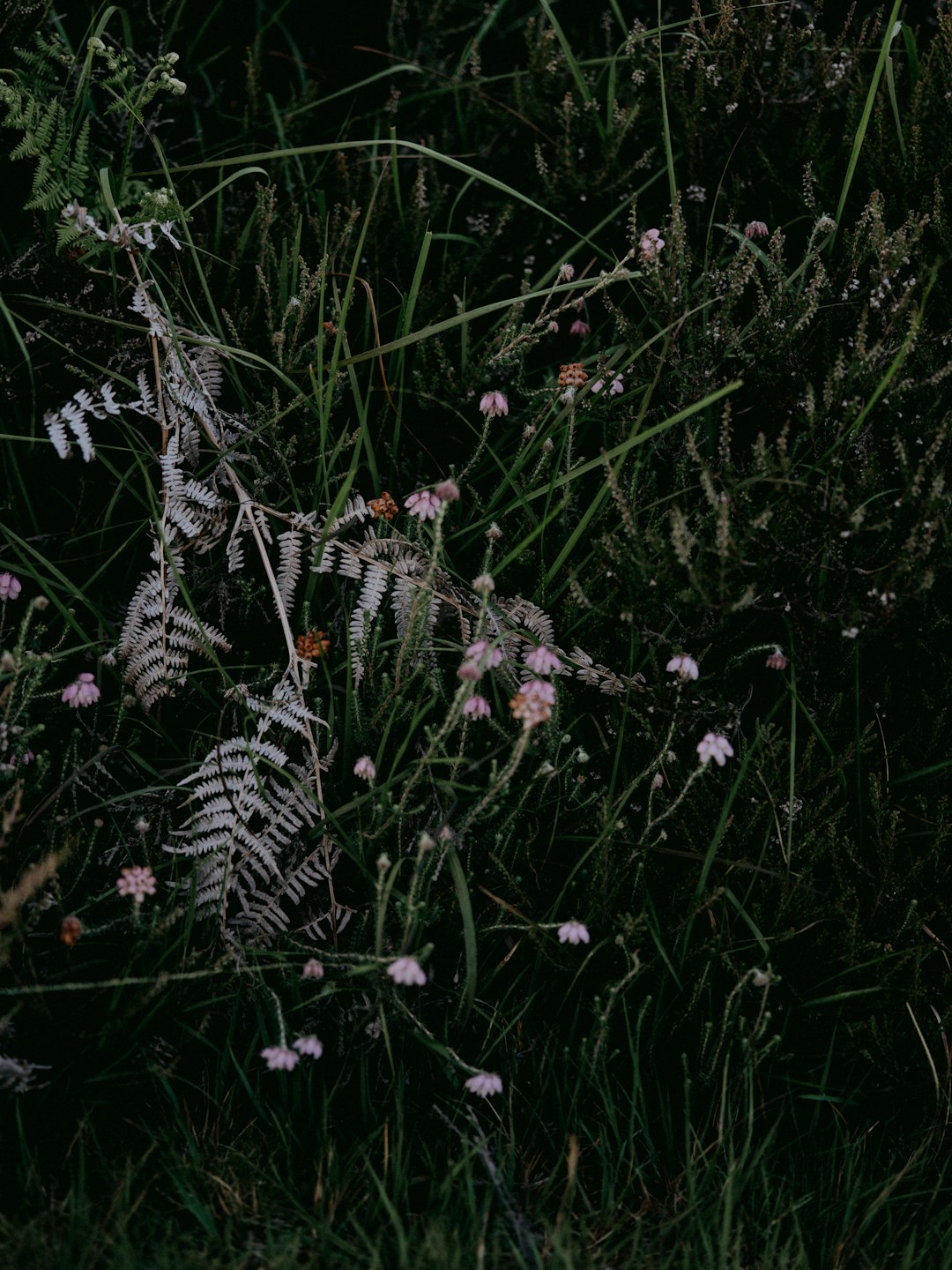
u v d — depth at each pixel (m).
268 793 0.95
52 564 1.00
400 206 1.12
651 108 1.16
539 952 0.95
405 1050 0.94
